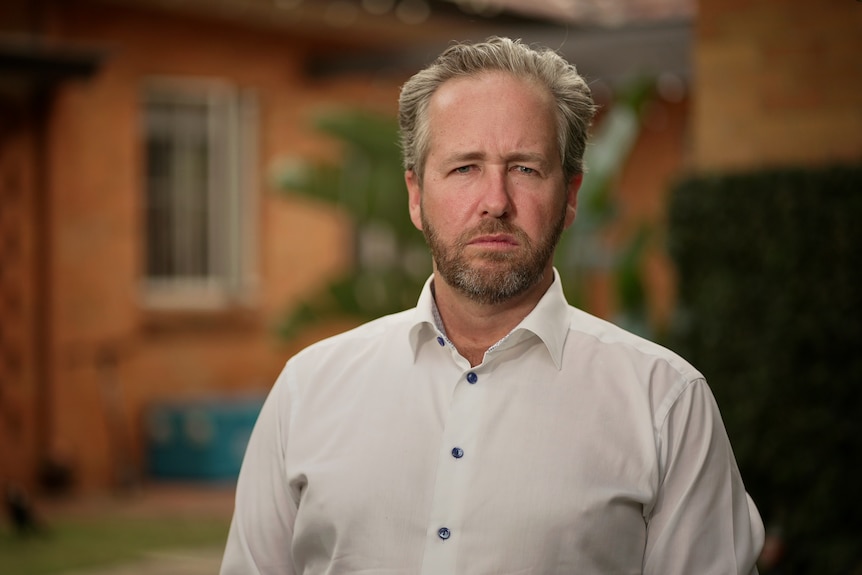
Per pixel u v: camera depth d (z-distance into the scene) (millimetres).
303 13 12414
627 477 2404
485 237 2402
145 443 11844
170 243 12156
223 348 12438
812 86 6762
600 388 2475
